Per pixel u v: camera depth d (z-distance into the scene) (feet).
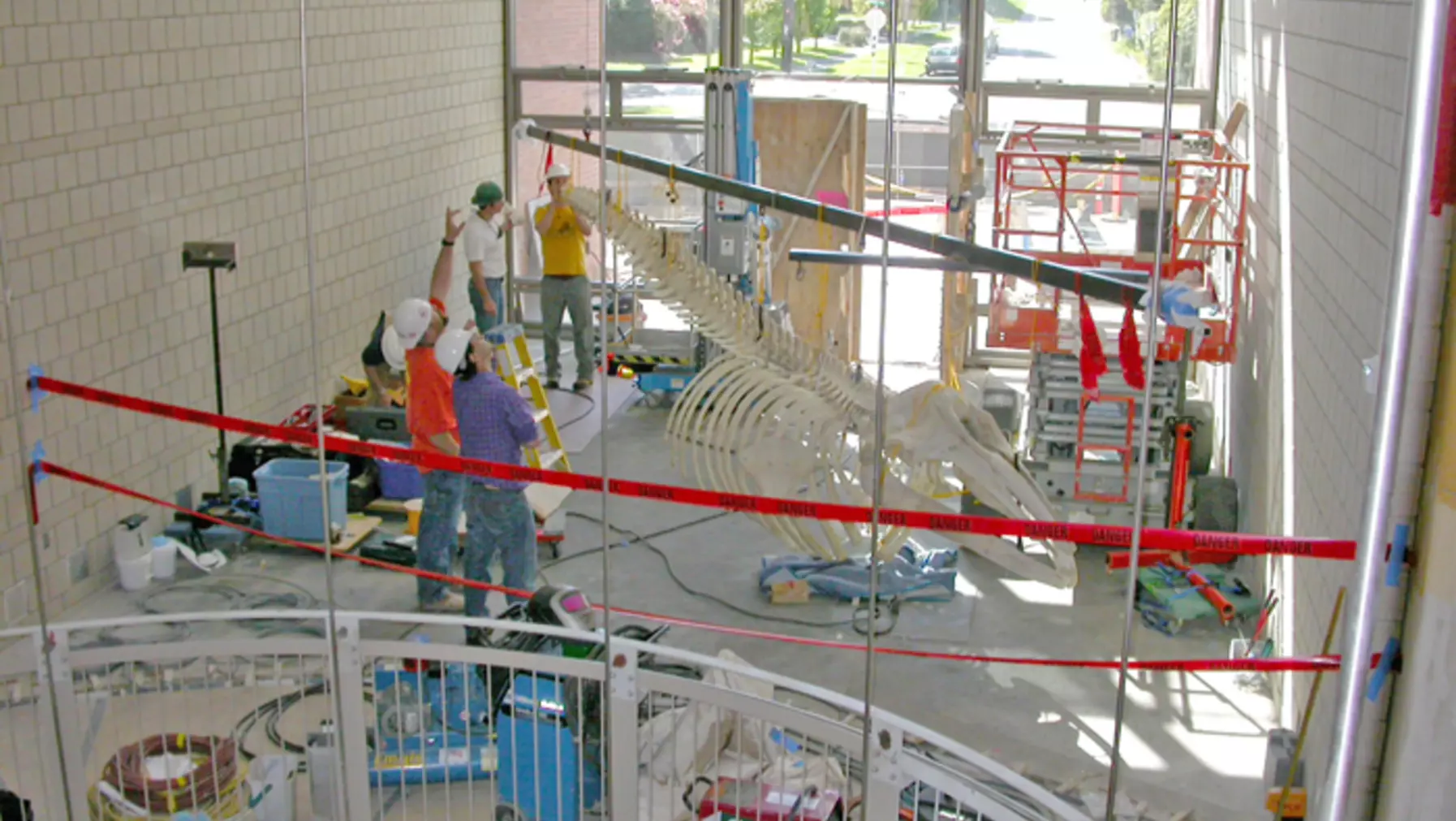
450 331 22.49
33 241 22.97
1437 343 11.02
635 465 32.78
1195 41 38.01
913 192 40.11
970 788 13.71
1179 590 25.48
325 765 16.05
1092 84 38.78
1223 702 22.49
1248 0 32.78
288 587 25.54
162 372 26.76
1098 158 29.25
